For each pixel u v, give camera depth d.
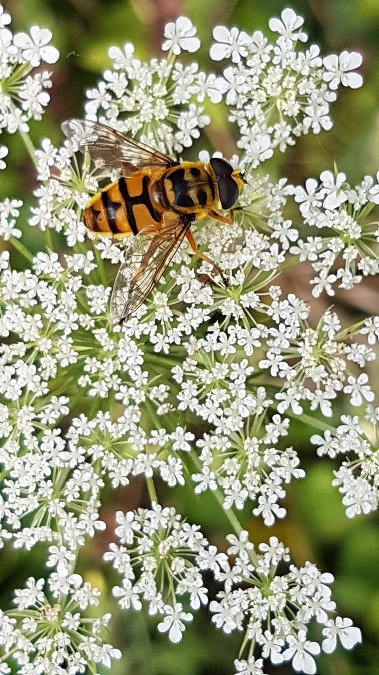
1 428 0.11
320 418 0.11
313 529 0.11
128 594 0.11
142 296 0.10
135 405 0.11
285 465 0.11
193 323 0.11
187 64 0.12
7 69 0.10
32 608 0.11
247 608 0.10
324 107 0.11
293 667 0.11
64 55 0.12
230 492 0.11
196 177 0.10
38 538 0.10
